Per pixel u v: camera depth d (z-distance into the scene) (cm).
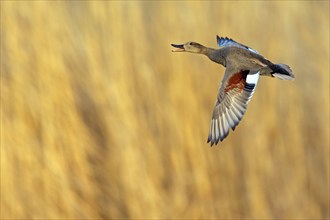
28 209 1405
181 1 1584
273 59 1595
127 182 1449
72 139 1445
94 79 1492
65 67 1480
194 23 1566
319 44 1622
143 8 1582
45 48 1483
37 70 1473
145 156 1466
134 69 1511
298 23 1625
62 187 1417
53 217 1407
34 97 1455
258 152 1509
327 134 1586
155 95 1496
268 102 1550
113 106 1480
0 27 1502
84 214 1424
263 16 1609
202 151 1473
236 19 1590
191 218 1442
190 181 1460
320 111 1614
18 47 1480
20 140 1424
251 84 895
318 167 1570
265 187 1498
